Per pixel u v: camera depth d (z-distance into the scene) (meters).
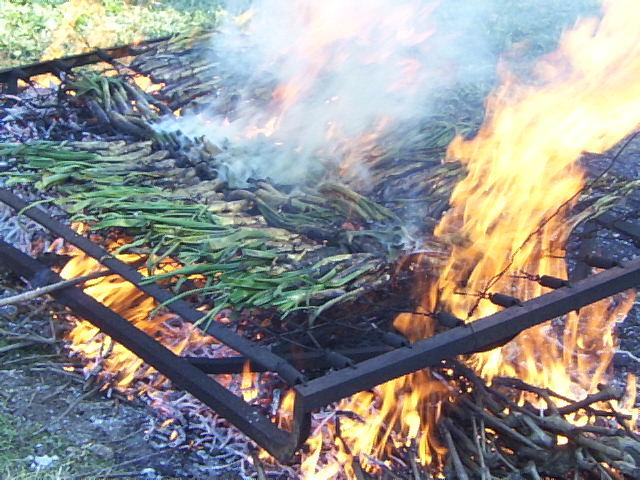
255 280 2.97
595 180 3.84
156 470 2.98
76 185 3.70
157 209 3.47
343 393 2.57
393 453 3.04
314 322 3.06
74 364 3.50
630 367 3.70
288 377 2.57
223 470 2.99
